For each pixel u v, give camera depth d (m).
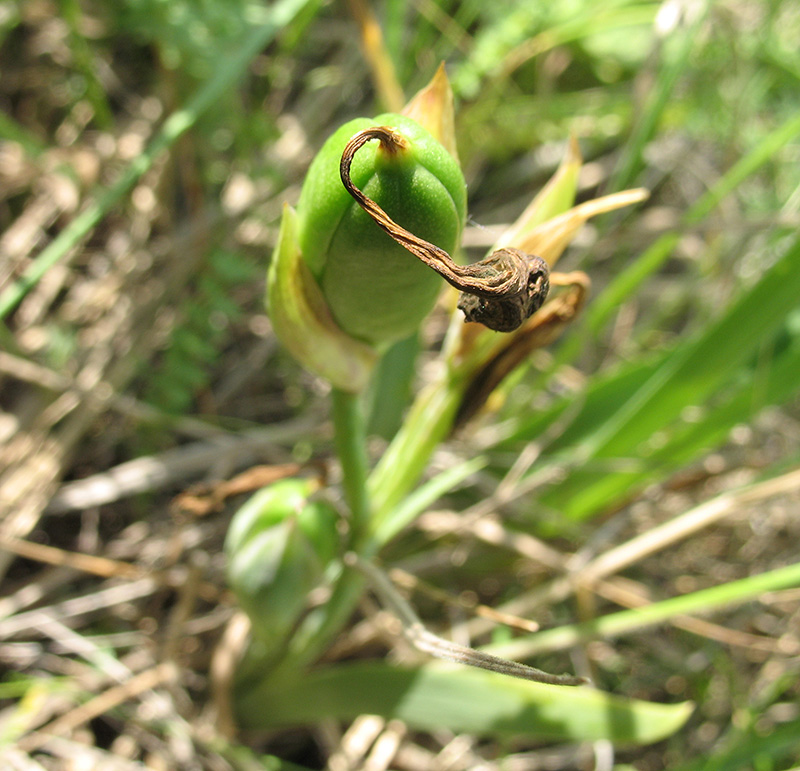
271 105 0.32
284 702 0.20
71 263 0.28
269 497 0.17
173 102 0.28
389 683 0.19
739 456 0.28
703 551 0.28
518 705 0.18
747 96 0.30
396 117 0.12
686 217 0.24
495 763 0.22
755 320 0.21
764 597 0.24
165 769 0.21
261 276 0.29
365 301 0.13
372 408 0.24
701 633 0.23
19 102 0.29
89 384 0.26
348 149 0.11
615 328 0.31
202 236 0.28
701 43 0.30
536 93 0.33
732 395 0.24
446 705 0.19
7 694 0.21
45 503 0.24
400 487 0.17
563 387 0.29
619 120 0.33
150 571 0.23
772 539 0.28
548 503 0.25
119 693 0.21
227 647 0.21
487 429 0.27
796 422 0.29
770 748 0.20
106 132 0.28
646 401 0.22
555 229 0.15
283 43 0.28
